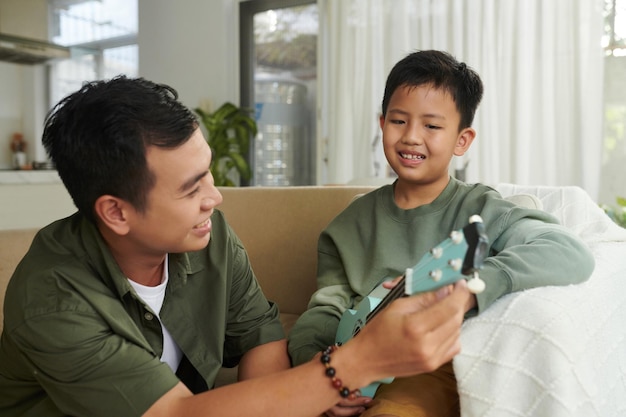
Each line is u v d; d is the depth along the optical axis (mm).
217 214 1055
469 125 1168
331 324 1114
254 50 4547
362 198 1291
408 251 1151
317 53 4082
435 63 1114
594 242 1228
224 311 1014
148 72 5051
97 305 816
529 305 820
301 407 747
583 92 3047
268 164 4543
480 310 838
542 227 996
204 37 4676
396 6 3609
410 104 1100
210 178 850
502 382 789
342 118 3844
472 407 802
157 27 4957
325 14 4031
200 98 4746
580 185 3100
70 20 5898
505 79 3260
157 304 964
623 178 3049
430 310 677
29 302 804
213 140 4402
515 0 3199
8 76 5836
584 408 792
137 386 780
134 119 763
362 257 1217
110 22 5578
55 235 892
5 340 871
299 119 4359
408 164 1118
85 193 808
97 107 773
